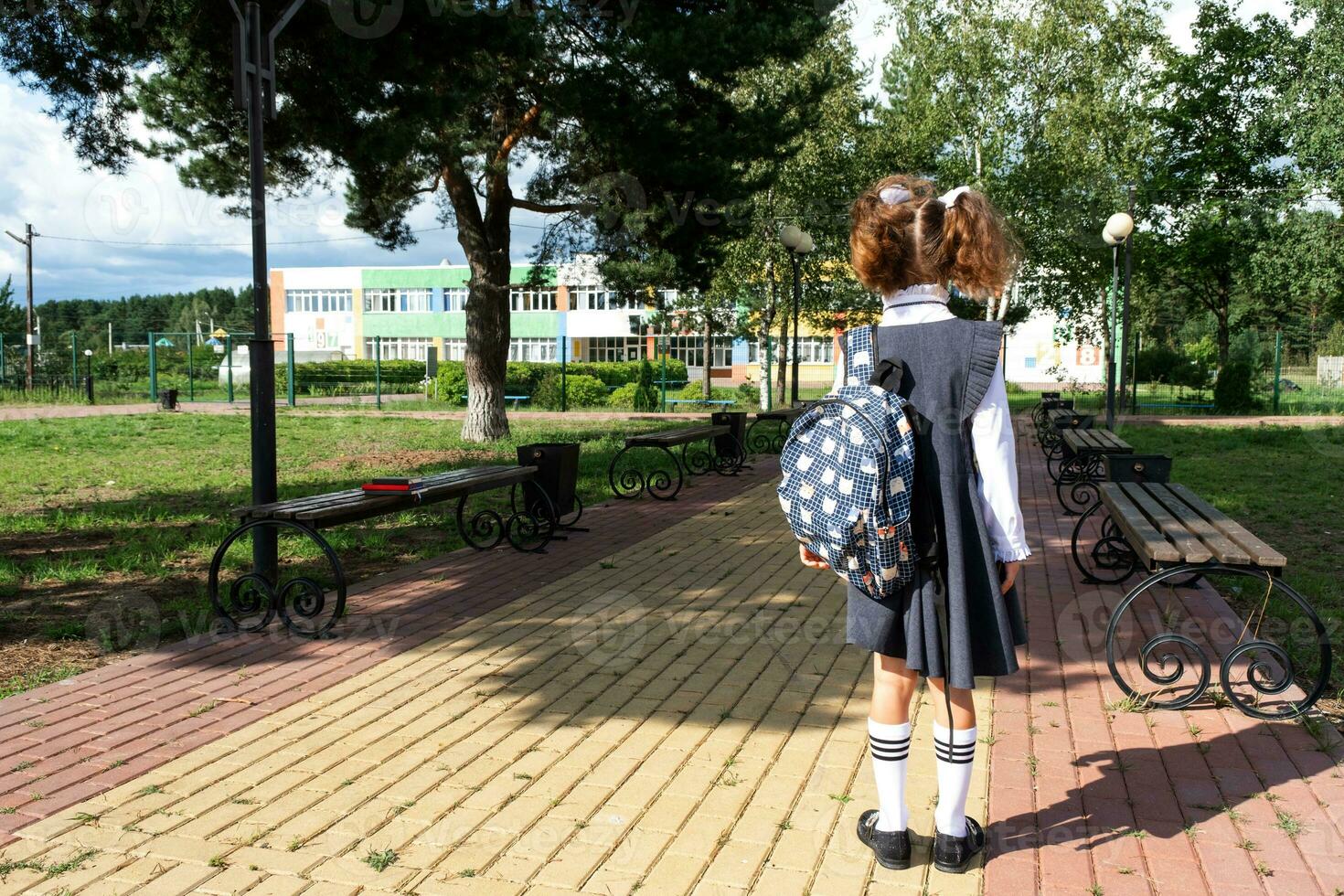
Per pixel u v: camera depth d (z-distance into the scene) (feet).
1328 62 70.49
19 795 9.34
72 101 30.09
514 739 10.82
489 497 29.84
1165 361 100.07
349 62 26.89
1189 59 90.07
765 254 67.77
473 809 9.04
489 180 42.06
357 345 171.12
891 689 7.74
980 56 74.84
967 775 7.76
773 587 18.28
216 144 39.52
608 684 12.71
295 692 12.41
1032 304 82.84
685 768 9.99
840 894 7.51
